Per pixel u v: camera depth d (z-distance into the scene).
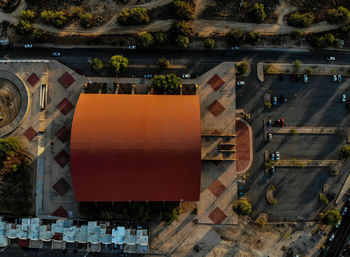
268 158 73.19
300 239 72.50
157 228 71.50
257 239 72.25
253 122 73.69
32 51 73.44
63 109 72.75
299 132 73.81
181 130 62.59
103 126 62.41
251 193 72.81
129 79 73.25
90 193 64.62
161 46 73.44
